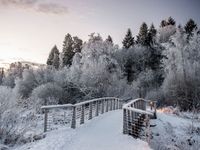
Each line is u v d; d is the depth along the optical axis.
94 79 45.69
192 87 36.53
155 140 13.30
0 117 9.79
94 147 9.17
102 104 19.66
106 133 11.48
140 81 56.91
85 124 13.67
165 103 41.22
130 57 67.31
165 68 42.38
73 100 47.16
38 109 17.75
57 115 19.59
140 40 82.31
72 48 84.56
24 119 11.44
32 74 57.38
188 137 15.29
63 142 9.59
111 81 47.72
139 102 17.69
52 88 45.41
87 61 48.75
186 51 41.03
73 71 48.22
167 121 18.95
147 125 10.34
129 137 10.74
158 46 69.00
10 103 10.38
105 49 52.78
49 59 99.94
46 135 10.84
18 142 9.88
